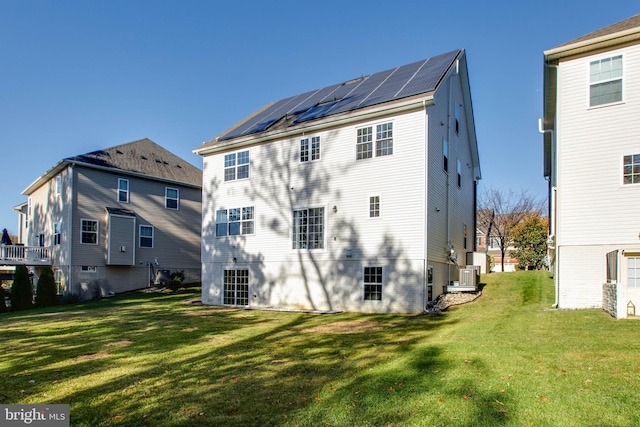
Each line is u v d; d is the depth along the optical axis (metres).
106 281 23.44
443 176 15.69
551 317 9.80
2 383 6.18
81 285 22.59
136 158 27.31
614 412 4.14
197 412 4.80
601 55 11.35
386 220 14.06
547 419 4.11
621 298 9.15
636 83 10.87
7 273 28.62
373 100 14.98
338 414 4.57
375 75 19.52
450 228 16.48
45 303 20.53
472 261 20.25
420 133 13.59
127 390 5.72
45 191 26.95
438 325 10.52
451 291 15.21
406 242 13.59
